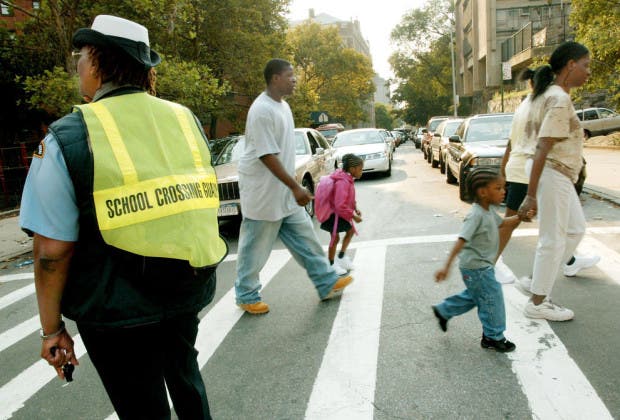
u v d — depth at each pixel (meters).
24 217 1.58
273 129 3.97
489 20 37.00
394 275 5.20
